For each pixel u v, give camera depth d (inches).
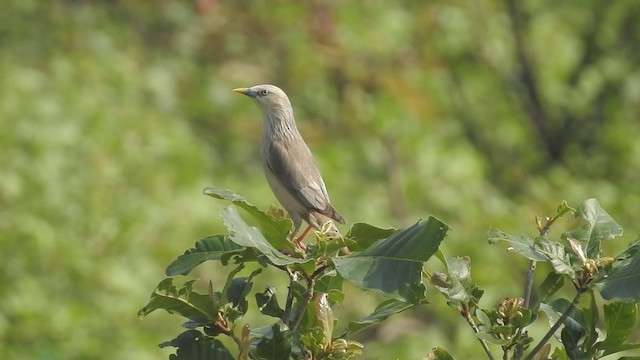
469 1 857.5
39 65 751.1
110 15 810.2
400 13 800.3
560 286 184.2
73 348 531.5
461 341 552.4
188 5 781.9
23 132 634.2
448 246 626.2
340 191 676.7
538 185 748.0
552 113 903.1
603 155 842.2
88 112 674.2
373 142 727.7
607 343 177.8
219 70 749.3
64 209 598.9
